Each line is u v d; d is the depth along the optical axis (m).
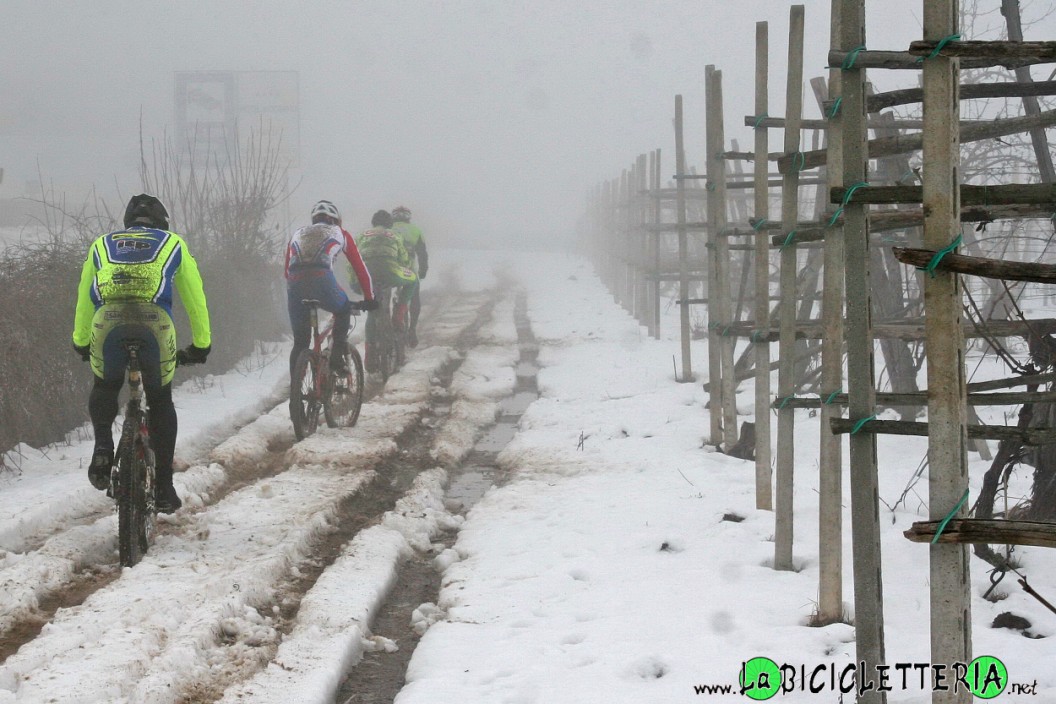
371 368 18.00
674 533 9.26
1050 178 8.34
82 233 15.90
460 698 6.05
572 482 11.43
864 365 5.23
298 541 9.16
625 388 17.08
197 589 7.66
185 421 13.59
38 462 11.34
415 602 8.25
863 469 5.21
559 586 8.02
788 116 8.04
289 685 6.25
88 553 8.61
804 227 8.48
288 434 14.04
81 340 8.90
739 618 7.13
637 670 6.39
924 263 4.09
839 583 6.97
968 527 4.12
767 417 9.75
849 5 5.33
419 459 12.98
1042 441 5.71
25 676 6.14
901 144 6.87
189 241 19.44
